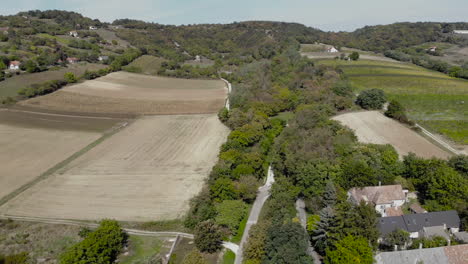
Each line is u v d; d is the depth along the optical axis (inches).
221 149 2930.6
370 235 1603.1
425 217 1824.6
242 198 2317.9
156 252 1822.1
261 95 4106.8
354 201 2032.5
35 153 3026.6
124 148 3166.8
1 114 3907.5
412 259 1460.4
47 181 2549.2
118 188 2455.7
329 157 2389.3
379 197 2018.9
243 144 2957.7
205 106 4421.8
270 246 1637.6
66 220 2091.5
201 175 2613.2
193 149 3120.1
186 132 3565.5
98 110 4259.4
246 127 3142.2
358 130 3142.2
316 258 1720.0
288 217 1891.0
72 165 2810.0
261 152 2967.5
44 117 3924.7
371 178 2139.5
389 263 1464.1
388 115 3476.9
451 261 1443.2
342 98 3742.6
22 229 1994.3
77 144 3248.0
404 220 1815.9
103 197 2342.5
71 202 2285.9
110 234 1766.7
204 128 3656.5
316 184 2180.1
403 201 2064.5
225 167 2452.0
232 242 1948.8
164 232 1993.1
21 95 4382.4
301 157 2413.9
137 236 1967.3
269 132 3361.2
